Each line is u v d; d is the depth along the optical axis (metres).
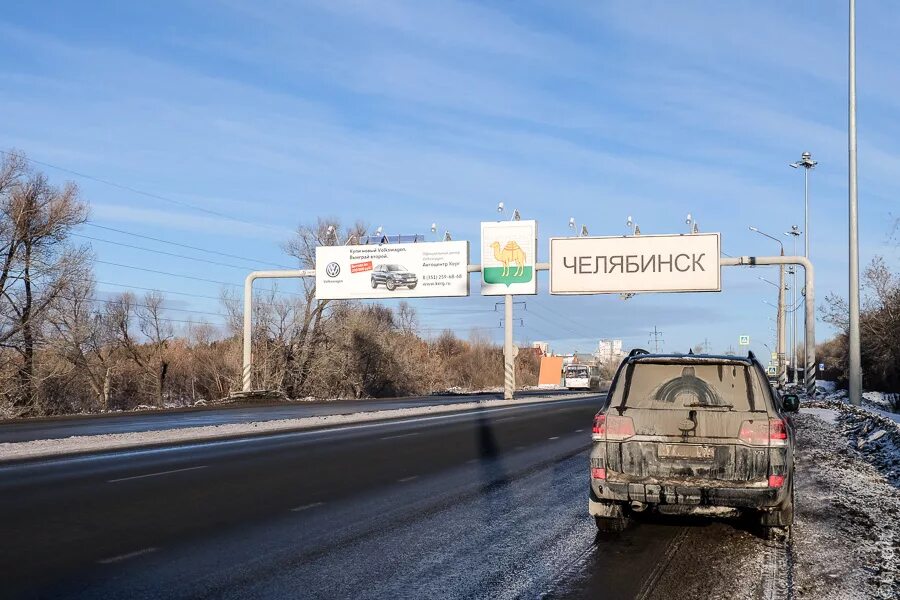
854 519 10.31
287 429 25.50
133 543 8.66
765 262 43.34
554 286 45.78
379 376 71.12
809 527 9.76
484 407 40.47
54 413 48.78
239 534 9.20
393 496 12.02
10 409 43.28
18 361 45.88
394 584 7.11
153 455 17.53
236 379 63.31
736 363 8.62
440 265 47.25
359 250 48.25
